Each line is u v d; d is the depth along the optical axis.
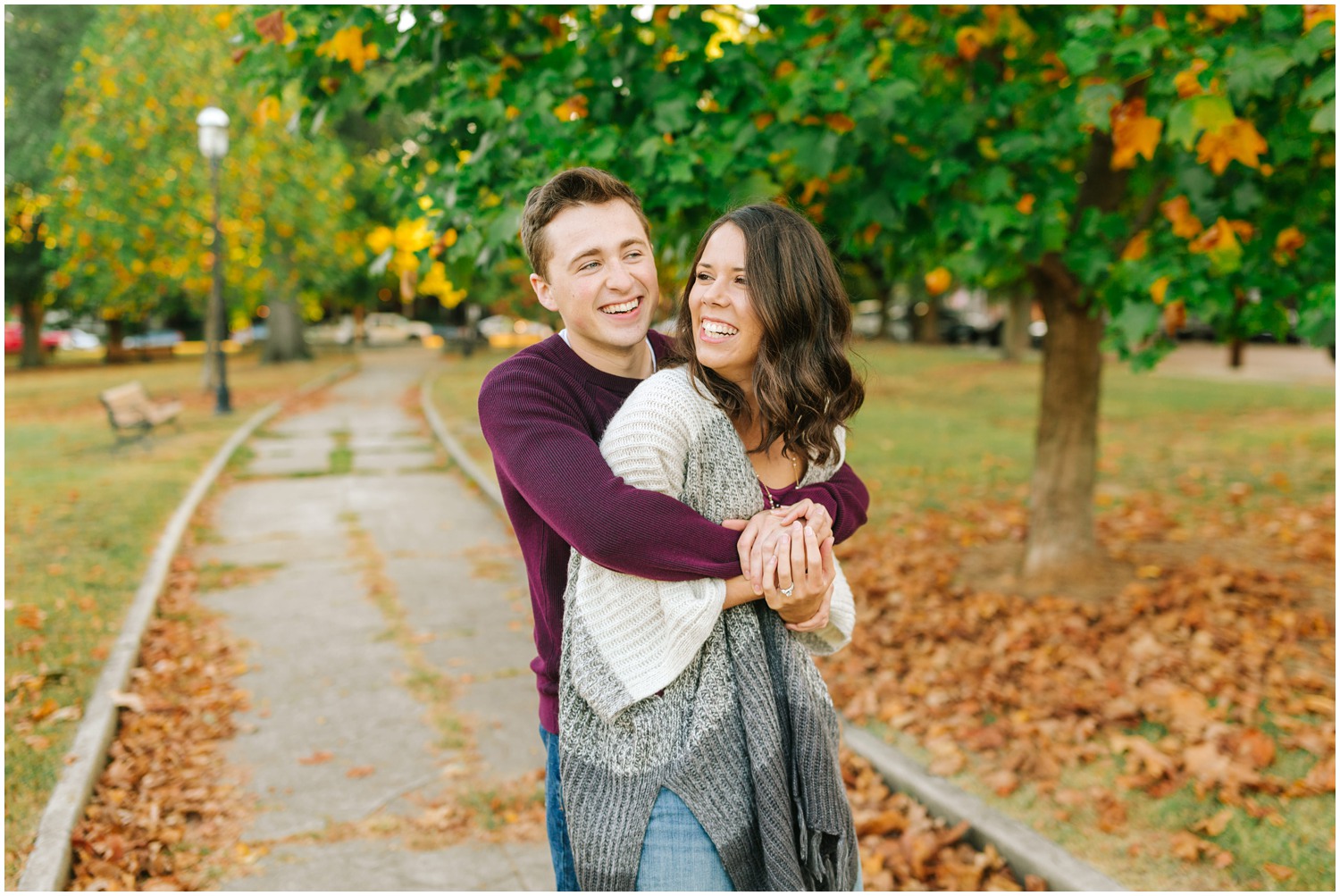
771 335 1.56
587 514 1.47
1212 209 3.59
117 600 5.45
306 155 17.78
